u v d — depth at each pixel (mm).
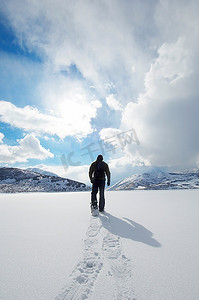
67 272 1518
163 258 1755
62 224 3086
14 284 1341
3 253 1921
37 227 2928
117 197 7184
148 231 2641
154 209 4402
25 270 1554
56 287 1299
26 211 4387
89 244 2152
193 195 7402
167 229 2729
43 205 5344
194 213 3881
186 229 2715
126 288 1276
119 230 2693
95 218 3473
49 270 1553
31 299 1164
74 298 1175
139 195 7812
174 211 4125
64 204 5535
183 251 1914
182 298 1153
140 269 1547
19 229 2828
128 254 1862
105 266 1615
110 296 1190
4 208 4887
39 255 1862
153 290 1245
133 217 3549
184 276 1417
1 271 1543
